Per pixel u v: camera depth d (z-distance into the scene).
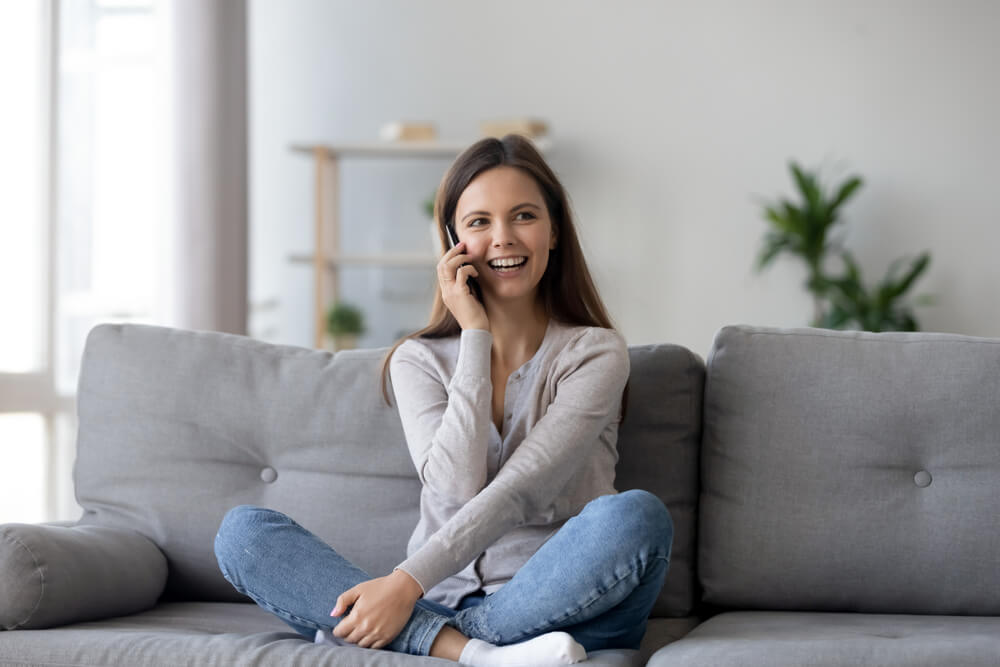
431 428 1.67
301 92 5.17
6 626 1.52
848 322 4.76
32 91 3.38
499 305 1.76
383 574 1.82
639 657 1.45
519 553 1.58
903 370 1.76
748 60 5.01
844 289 4.68
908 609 1.71
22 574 1.51
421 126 4.80
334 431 1.88
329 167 4.96
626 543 1.35
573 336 1.73
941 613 1.69
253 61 5.19
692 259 5.05
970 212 4.92
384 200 5.15
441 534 1.48
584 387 1.64
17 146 3.36
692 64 5.04
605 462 1.69
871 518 1.71
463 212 1.74
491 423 1.68
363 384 1.90
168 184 3.86
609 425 1.72
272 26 5.18
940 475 1.72
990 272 4.92
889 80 4.95
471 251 1.73
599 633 1.42
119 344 1.96
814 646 1.34
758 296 5.03
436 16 5.14
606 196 5.08
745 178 5.02
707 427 1.84
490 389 1.64
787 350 1.80
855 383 1.76
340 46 5.16
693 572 1.82
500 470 1.60
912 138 4.95
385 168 5.15
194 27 3.76
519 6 5.10
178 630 1.59
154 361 1.94
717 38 5.02
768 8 5.00
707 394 1.85
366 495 1.85
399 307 5.17
